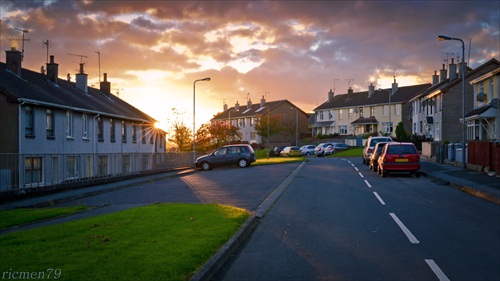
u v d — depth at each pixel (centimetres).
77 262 699
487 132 3231
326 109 8431
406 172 2517
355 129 7894
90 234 920
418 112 5931
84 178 2344
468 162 2727
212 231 938
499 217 1196
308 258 795
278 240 942
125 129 3969
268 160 4328
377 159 2770
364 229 1041
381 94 7750
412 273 698
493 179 2058
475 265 740
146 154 3119
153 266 676
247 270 729
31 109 2606
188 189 2048
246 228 1011
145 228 976
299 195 1684
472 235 974
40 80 3253
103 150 3509
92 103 3538
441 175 2302
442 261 764
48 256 739
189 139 5681
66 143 2956
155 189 2130
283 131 8856
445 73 6062
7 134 2469
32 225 1159
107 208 1435
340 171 2845
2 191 1691
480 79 3316
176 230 951
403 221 1139
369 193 1708
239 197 1673
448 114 4625
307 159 4591
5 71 2892
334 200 1534
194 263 698
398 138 5134
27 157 1917
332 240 933
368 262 763
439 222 1125
